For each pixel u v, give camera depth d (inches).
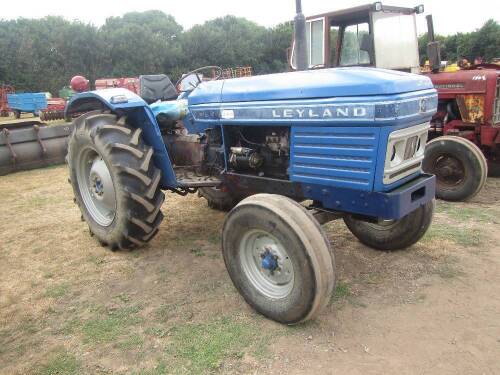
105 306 116.3
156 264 139.5
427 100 104.6
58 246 156.8
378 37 199.8
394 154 101.4
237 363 92.0
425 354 93.1
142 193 135.4
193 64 1524.4
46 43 1364.4
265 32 1557.6
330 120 101.0
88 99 156.3
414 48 225.1
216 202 186.1
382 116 92.8
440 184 201.0
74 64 1387.8
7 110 833.5
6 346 101.7
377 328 102.5
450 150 193.0
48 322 110.3
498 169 242.1
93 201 159.0
